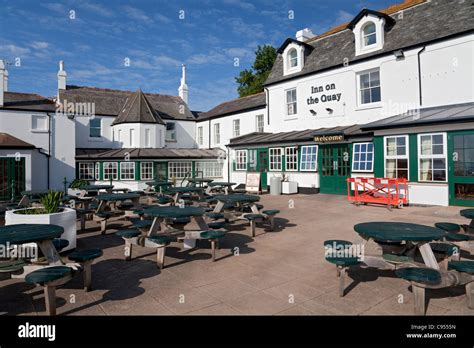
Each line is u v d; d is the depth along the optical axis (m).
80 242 7.82
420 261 5.56
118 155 20.28
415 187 11.79
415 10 14.86
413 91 13.80
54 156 18.89
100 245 7.54
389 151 12.59
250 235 8.30
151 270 5.74
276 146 18.25
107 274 5.54
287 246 7.24
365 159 14.16
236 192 18.50
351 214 10.79
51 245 4.71
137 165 20.66
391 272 5.50
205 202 12.55
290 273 5.53
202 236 6.30
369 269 5.64
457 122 10.59
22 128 18.03
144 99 24.75
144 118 23.41
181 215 6.18
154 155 21.00
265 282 5.12
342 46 17.17
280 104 20.00
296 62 19.34
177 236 6.38
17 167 16.55
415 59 13.71
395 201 11.35
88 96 25.41
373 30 15.66
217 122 25.77
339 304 4.30
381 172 12.80
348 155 14.87
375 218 9.96
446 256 4.88
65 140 19.23
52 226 5.12
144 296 4.61
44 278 3.77
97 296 4.62
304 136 16.19
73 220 6.54
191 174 22.41
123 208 10.24
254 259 6.32
